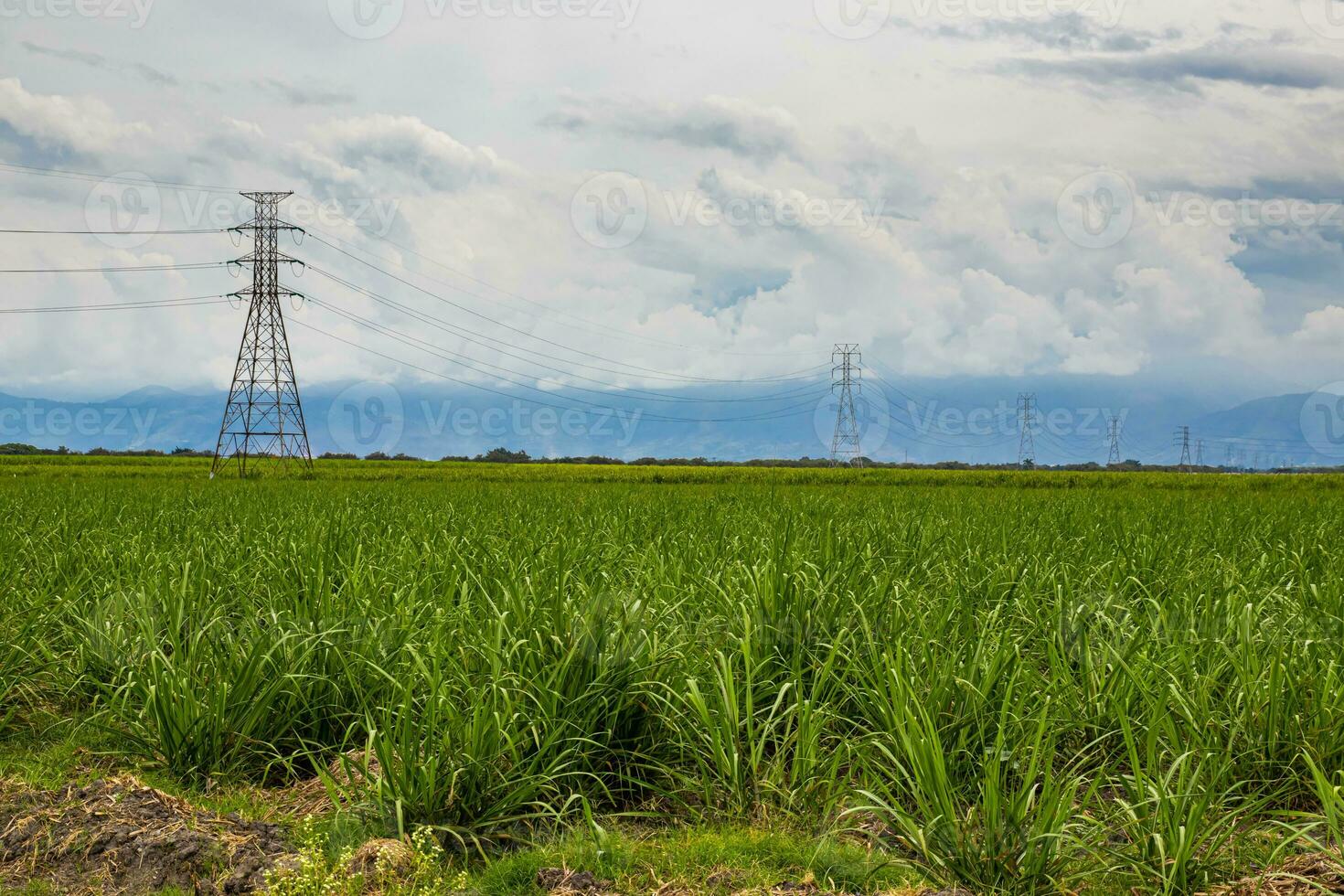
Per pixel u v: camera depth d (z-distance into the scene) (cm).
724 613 721
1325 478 5738
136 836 511
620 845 517
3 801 560
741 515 1545
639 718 615
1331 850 463
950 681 582
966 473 6122
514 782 540
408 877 466
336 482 4028
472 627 688
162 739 625
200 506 1789
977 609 793
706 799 562
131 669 684
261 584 845
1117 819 538
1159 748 613
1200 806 467
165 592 796
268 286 6581
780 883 465
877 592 740
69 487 2758
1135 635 662
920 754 498
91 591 870
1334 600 798
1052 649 667
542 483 4284
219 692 627
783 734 629
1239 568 1023
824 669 589
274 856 499
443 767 536
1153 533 1343
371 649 668
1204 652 675
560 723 568
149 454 10344
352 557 909
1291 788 565
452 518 1363
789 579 711
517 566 842
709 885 470
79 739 709
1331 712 565
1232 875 480
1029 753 566
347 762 546
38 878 489
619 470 6681
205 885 470
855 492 3334
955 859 474
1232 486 5119
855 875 478
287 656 656
